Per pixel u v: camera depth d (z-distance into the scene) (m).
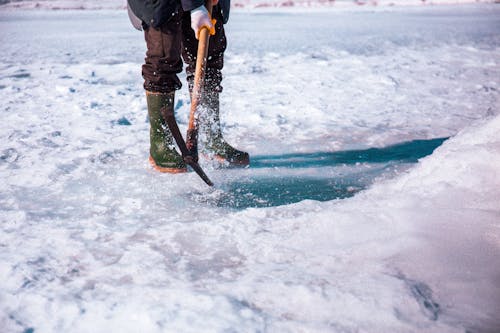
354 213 1.75
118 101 4.41
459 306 1.27
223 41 2.58
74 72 6.16
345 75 5.89
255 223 1.80
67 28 13.97
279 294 1.33
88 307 1.29
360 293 1.31
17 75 5.91
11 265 1.50
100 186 2.29
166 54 2.38
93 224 1.85
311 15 19.38
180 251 1.63
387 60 7.24
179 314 1.24
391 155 2.88
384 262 1.47
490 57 7.58
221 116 3.80
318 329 1.18
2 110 3.97
